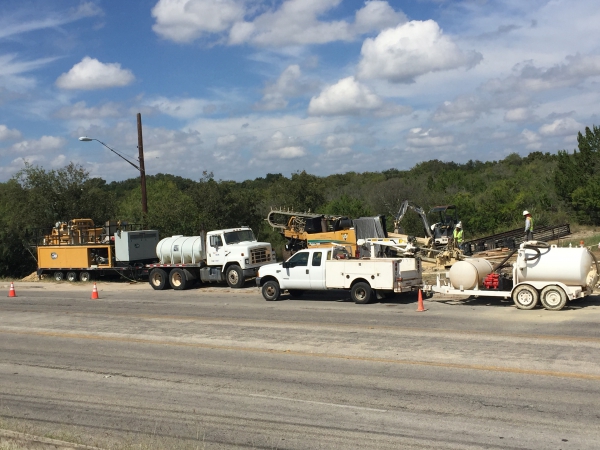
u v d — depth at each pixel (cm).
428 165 10050
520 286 1698
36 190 3991
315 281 2064
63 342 1554
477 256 2677
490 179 7200
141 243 3216
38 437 789
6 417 948
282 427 838
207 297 2367
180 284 2716
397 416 859
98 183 4384
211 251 2667
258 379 1095
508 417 833
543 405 876
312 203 4475
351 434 798
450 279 1831
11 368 1291
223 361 1249
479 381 1012
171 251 2742
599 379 988
